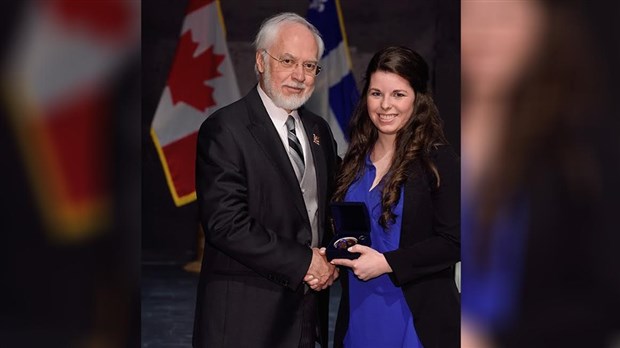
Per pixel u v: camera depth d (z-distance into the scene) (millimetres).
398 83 2889
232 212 2854
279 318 2967
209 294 3008
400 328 2922
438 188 2859
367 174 3006
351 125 3084
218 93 8164
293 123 3062
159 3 9656
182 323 6574
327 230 3107
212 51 8156
